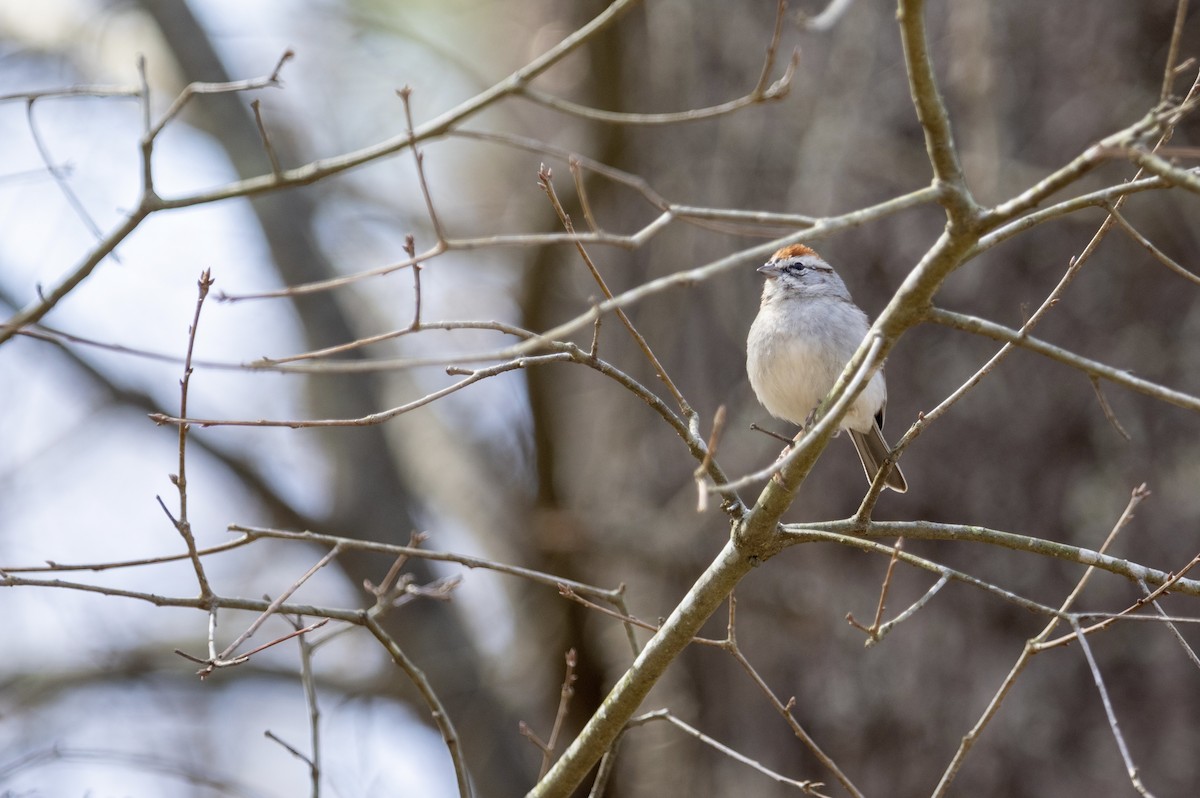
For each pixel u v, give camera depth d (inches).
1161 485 410.0
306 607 250.5
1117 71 423.2
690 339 506.0
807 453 232.1
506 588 678.5
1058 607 416.8
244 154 631.2
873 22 461.7
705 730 486.9
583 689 530.6
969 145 433.7
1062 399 422.6
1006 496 425.4
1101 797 403.2
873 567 449.4
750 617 474.9
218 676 612.7
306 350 621.3
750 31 489.4
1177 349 412.2
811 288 369.7
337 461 613.3
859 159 450.6
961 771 421.4
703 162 501.4
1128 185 217.0
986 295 433.7
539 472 518.6
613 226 537.6
